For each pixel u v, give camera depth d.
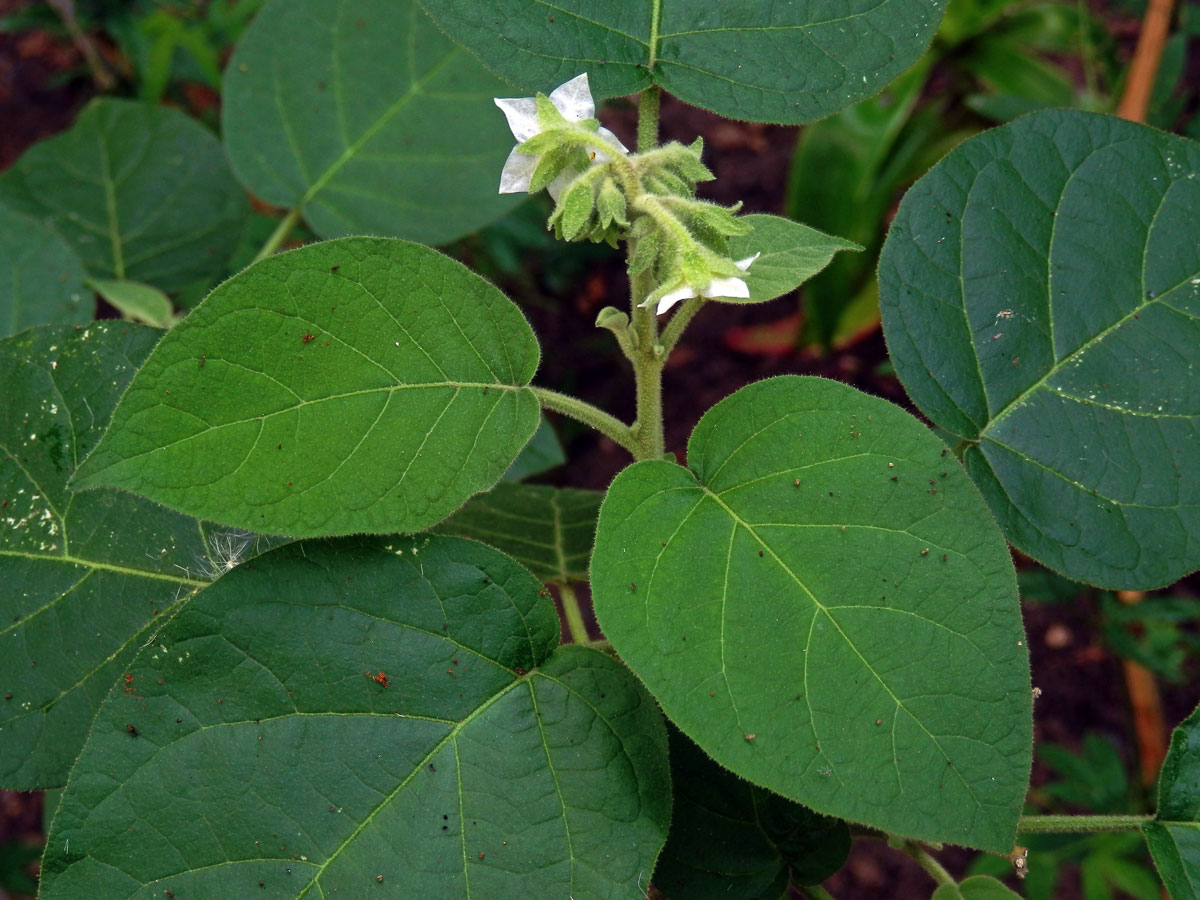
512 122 0.50
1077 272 0.57
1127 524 0.55
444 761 0.50
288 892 0.48
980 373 0.56
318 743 0.50
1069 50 1.17
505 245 1.21
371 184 0.71
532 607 0.51
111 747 0.49
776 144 1.44
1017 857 0.53
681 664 0.47
